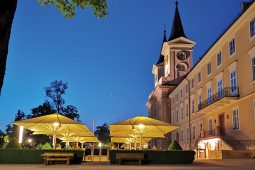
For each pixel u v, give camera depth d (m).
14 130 56.00
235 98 29.28
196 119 43.97
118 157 20.42
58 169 16.38
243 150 25.86
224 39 32.81
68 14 7.37
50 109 56.56
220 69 34.47
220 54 34.72
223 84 33.38
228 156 25.30
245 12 26.81
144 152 20.95
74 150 21.80
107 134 101.62
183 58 67.56
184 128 51.19
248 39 27.44
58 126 22.52
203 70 41.22
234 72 30.66
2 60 2.93
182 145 51.97
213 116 36.44
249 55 27.27
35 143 56.78
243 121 28.22
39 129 23.83
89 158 37.84
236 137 29.53
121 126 22.88
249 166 17.45
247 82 27.59
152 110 80.56
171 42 68.12
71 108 58.78
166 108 64.19
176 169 16.02
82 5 7.26
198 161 22.66
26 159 21.11
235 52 30.36
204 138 36.97
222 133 33.38
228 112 31.92
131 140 37.41
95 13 7.41
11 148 21.38
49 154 19.97
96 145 58.78
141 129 22.62
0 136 73.12
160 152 20.97
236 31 30.06
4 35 2.93
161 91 64.88
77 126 24.02
